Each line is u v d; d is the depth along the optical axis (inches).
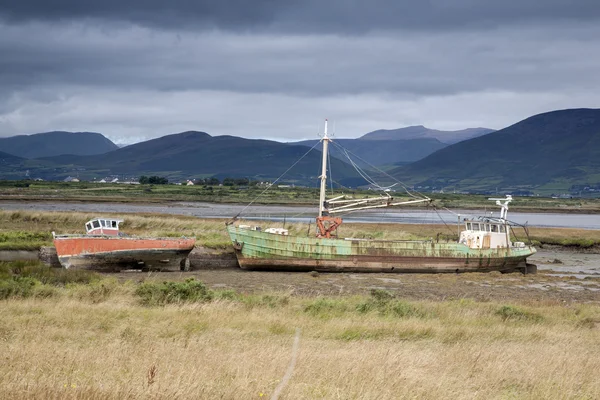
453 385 657.6
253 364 683.4
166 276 2071.9
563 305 1679.4
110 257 2162.9
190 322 1019.9
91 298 1330.0
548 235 3919.8
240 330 995.3
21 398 511.5
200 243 2529.5
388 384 623.8
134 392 534.6
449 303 1519.4
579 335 1138.0
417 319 1210.6
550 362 813.2
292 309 1295.5
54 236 2161.7
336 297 1683.1
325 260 2335.1
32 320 980.6
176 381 562.3
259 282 1995.6
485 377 718.5
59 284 1633.9
